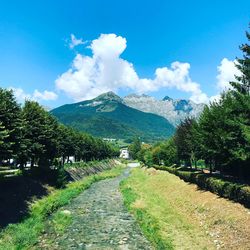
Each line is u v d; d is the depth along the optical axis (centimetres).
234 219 2948
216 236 2880
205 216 3503
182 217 3831
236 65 3981
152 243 3020
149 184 7475
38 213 4169
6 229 3266
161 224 3612
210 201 3831
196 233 3145
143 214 4184
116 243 3066
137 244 3027
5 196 4259
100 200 5669
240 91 4050
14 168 7856
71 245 3008
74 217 4234
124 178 10569
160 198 5406
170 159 9775
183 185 5659
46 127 6116
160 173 8931
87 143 12738
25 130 5431
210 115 4503
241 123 3703
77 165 10300
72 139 10044
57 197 5519
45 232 3441
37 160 7044
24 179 5481
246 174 4438
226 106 4291
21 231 3250
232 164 4694
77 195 6262
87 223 3884
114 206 5050
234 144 3994
